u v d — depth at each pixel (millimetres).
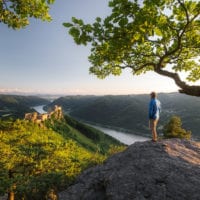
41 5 12391
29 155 17938
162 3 5305
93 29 5809
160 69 6477
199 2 5508
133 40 6109
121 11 5562
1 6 12469
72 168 16953
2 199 16062
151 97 14148
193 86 5602
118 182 10992
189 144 14797
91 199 11555
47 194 13242
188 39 6758
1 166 15367
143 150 13227
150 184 10227
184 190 9586
